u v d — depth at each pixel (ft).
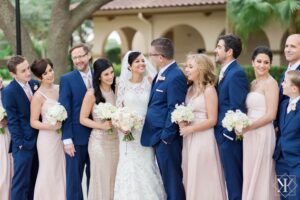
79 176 17.54
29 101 18.08
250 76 46.88
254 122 15.60
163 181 16.89
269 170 15.84
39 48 87.51
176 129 16.28
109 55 100.42
